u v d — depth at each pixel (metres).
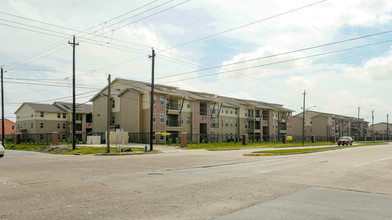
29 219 5.78
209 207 6.79
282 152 27.17
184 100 51.47
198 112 53.66
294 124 99.31
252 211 6.46
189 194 8.22
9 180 10.56
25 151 35.12
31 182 10.12
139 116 45.94
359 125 116.06
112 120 51.09
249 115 67.50
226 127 60.94
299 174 12.45
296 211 6.48
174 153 28.75
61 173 12.50
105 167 14.98
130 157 22.88
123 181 10.41
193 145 38.91
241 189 8.98
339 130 99.69
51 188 9.02
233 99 66.75
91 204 7.01
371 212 6.44
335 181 10.63
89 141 43.00
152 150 31.42
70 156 24.91
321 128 93.88
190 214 6.20
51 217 5.93
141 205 6.94
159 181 10.45
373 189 9.17
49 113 62.91
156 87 49.56
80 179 10.83
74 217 5.93
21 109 65.94
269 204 7.12
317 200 7.57
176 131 50.41
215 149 35.00
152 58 32.28
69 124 65.12
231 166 15.79
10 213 6.21
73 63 31.23
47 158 21.86
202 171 13.48
